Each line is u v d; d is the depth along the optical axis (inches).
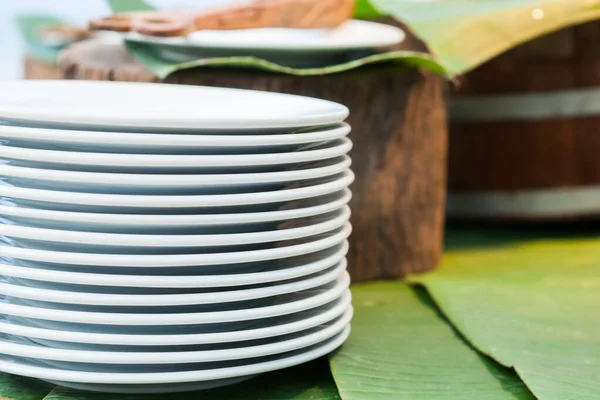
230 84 31.0
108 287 19.7
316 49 31.1
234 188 19.9
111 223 18.8
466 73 42.8
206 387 21.9
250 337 20.0
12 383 22.7
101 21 32.6
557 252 41.3
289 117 19.7
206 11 32.2
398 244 35.5
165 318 19.2
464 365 24.6
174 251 19.6
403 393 22.1
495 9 35.1
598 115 42.2
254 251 19.6
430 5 38.0
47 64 46.8
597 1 35.3
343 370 23.3
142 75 31.6
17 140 19.5
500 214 43.9
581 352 25.3
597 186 42.8
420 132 35.2
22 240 19.9
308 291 22.3
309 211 20.4
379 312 30.3
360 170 33.8
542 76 41.9
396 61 33.0
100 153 18.7
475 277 35.4
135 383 20.2
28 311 19.6
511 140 42.9
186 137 18.5
